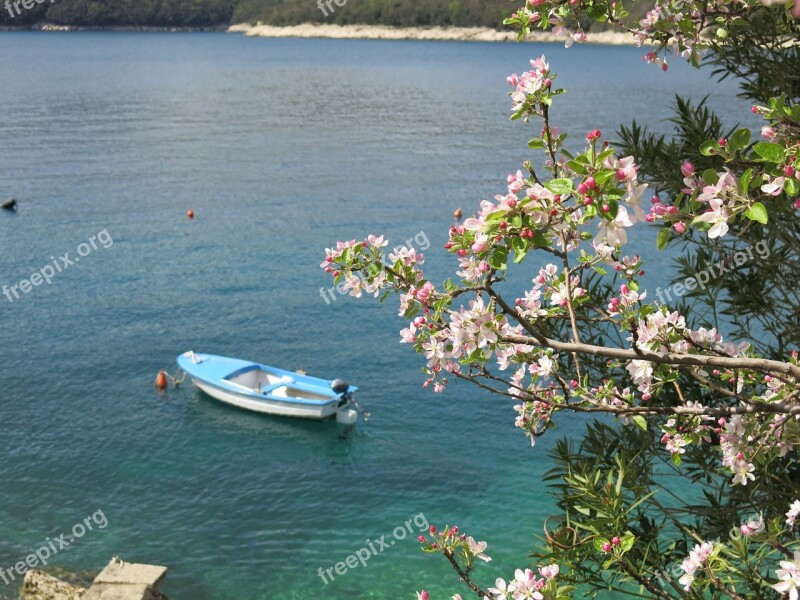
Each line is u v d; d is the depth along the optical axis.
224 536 23.53
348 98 124.94
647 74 166.25
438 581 21.70
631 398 6.84
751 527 6.89
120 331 37.75
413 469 26.94
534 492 25.39
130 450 27.92
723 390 6.36
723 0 6.22
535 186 4.89
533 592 6.46
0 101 114.50
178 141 86.50
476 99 125.06
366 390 32.31
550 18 6.06
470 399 31.06
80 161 74.75
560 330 8.99
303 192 64.62
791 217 8.38
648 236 50.06
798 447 8.09
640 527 8.46
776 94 9.17
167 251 49.62
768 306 9.38
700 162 8.94
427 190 65.19
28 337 36.75
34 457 27.06
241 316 39.75
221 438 29.02
